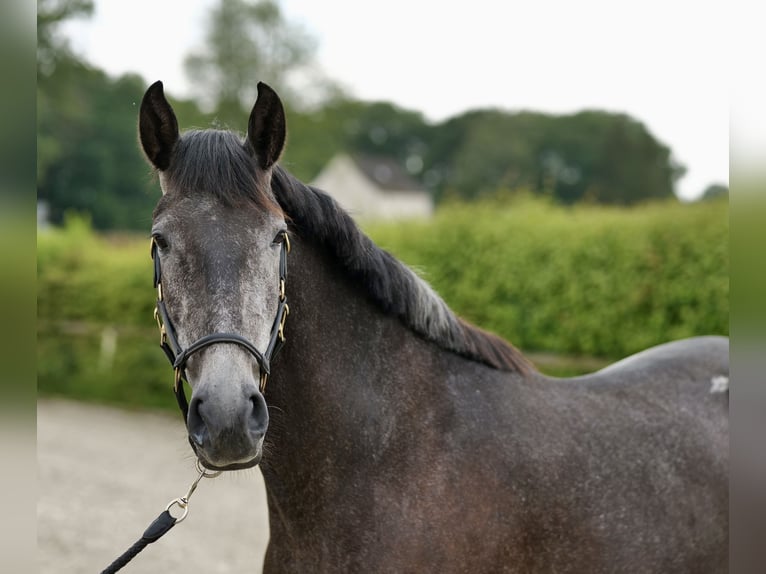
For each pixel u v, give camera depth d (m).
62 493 5.76
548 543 1.95
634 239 5.91
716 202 5.73
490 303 6.74
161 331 1.82
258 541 4.76
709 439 2.26
